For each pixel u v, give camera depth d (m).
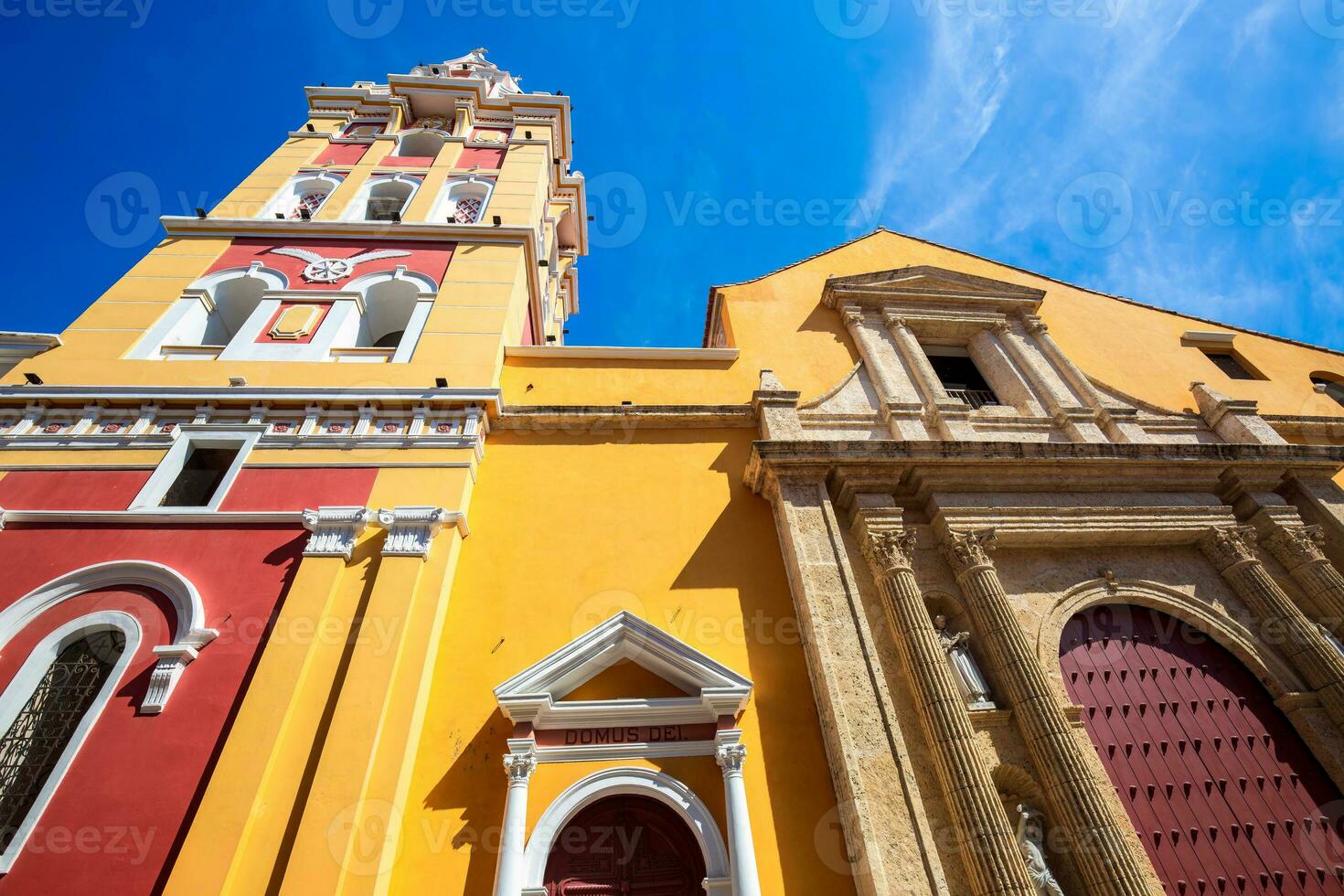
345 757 6.74
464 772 7.26
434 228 14.17
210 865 6.04
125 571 8.28
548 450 10.79
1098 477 10.91
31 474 9.28
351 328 12.23
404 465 9.66
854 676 8.05
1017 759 8.15
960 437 11.20
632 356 12.84
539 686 7.66
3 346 11.00
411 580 8.19
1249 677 9.70
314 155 17.31
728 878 6.62
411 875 6.49
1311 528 10.67
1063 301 15.69
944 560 10.02
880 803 7.12
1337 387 15.11
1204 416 12.88
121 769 6.72
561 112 20.92
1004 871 6.73
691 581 9.23
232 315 13.21
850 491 10.20
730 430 11.48
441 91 19.80
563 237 23.33
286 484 9.35
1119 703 9.14
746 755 7.41
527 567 9.18
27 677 7.41
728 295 14.39
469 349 11.56
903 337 13.47
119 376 10.62
